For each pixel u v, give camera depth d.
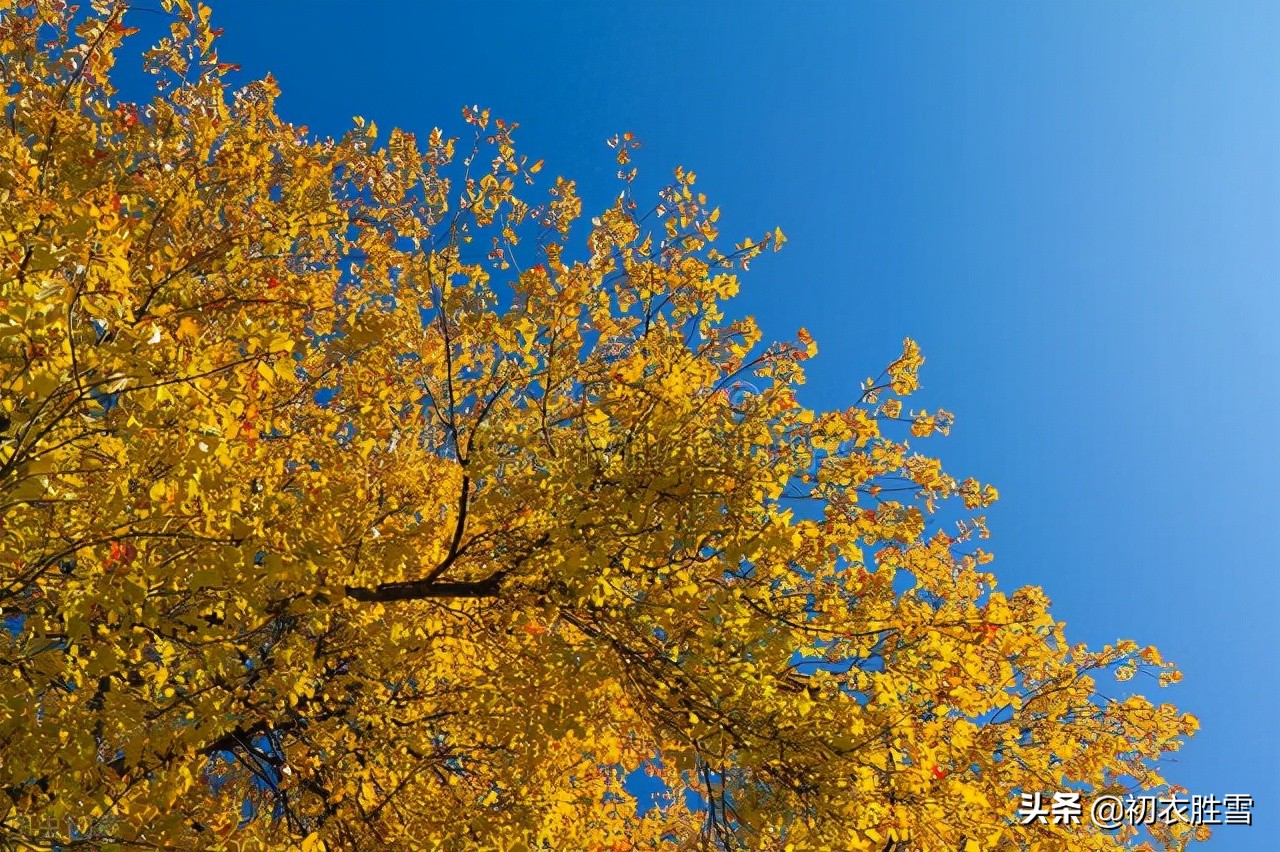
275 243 4.21
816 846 3.81
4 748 2.88
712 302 4.27
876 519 4.09
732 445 3.88
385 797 4.57
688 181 4.28
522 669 4.23
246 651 3.83
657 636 4.29
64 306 2.61
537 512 4.11
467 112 4.00
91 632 3.06
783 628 3.87
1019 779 5.07
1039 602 4.68
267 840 4.19
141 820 3.03
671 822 6.15
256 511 3.12
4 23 4.29
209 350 3.08
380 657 4.40
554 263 3.99
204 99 4.61
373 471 4.38
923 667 4.16
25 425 2.73
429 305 4.04
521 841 3.95
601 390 4.13
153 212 4.04
